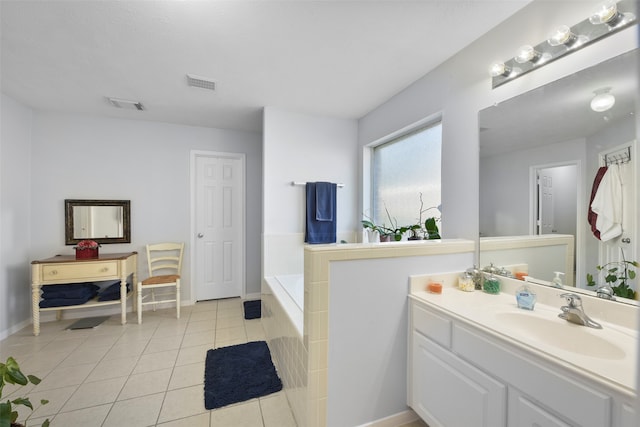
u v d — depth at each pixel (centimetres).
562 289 131
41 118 290
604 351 102
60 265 263
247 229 376
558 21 129
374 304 147
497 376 106
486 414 110
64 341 247
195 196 355
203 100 263
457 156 185
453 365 126
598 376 80
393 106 254
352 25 156
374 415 148
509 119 152
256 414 161
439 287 154
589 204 121
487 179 165
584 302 121
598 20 110
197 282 359
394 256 151
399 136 268
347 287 140
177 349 235
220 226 369
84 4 140
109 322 291
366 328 145
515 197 150
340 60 193
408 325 155
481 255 169
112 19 151
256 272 380
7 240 257
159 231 336
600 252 117
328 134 311
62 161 299
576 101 124
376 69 205
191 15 148
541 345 96
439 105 200
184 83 228
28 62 195
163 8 143
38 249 290
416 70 207
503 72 149
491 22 155
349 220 321
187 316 310
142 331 270
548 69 135
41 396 173
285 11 145
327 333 136
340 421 140
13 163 263
